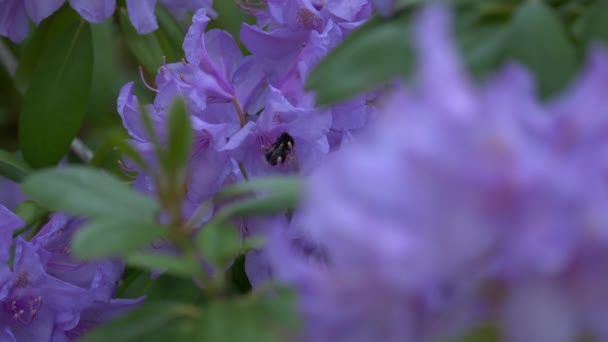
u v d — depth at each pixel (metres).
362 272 0.44
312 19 0.73
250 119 0.73
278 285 0.54
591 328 0.42
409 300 0.43
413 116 0.41
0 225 0.72
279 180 0.56
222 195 0.56
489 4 0.52
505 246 0.42
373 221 0.42
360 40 0.53
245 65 0.73
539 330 0.41
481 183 0.41
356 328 0.45
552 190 0.40
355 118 0.71
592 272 0.42
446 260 0.42
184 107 0.54
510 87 0.41
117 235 0.53
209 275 0.67
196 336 0.52
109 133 0.55
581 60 0.51
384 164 0.42
